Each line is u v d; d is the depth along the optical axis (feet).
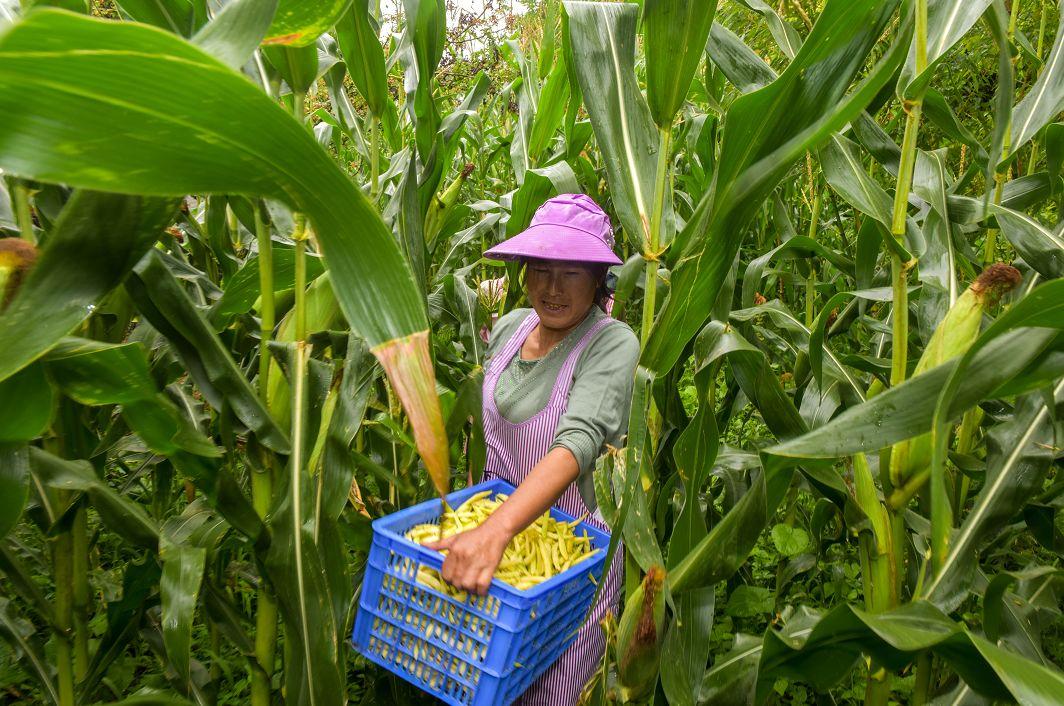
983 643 3.21
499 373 8.23
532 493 6.00
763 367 4.91
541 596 5.42
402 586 5.84
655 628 4.31
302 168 2.06
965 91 14.70
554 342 7.90
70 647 5.59
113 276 2.90
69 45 1.52
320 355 5.70
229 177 2.07
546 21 10.36
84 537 5.57
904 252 4.51
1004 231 5.68
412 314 2.30
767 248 11.45
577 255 6.91
